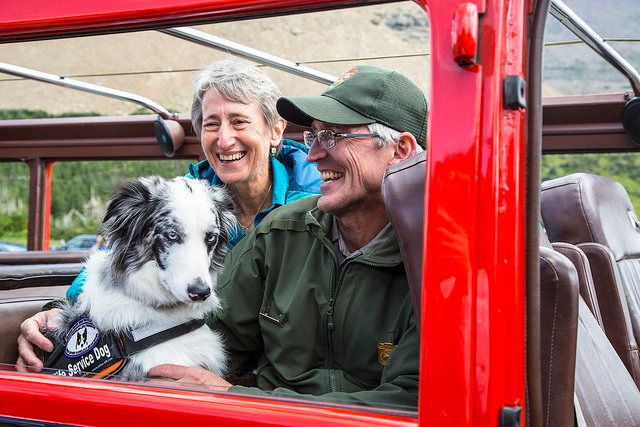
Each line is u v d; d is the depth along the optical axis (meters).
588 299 2.08
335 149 1.73
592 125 3.28
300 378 1.72
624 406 1.70
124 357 1.73
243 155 2.38
